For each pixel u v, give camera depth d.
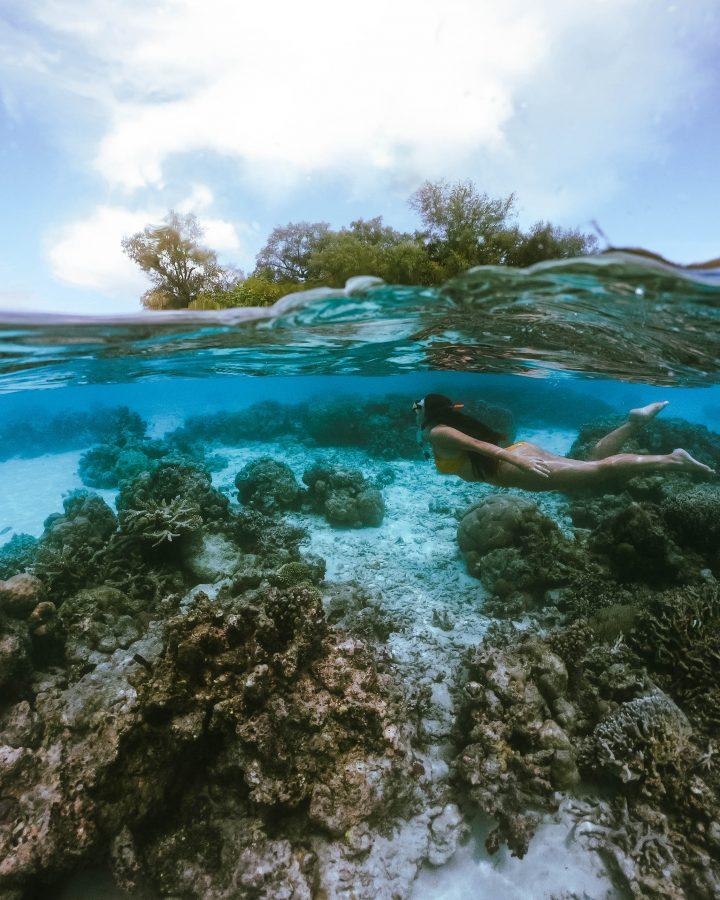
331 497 9.87
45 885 3.21
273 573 6.40
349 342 9.22
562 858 3.37
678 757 3.64
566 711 4.09
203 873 3.15
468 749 3.79
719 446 12.26
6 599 4.73
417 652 5.42
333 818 3.34
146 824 3.26
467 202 5.69
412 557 8.18
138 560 6.84
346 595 6.11
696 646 4.59
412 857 3.35
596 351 8.89
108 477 13.28
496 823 3.58
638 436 12.64
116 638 5.43
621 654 4.66
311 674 3.88
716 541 6.40
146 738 3.23
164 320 6.23
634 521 6.44
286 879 3.08
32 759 3.73
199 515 7.48
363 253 5.85
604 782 3.83
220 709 3.28
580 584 6.29
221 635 3.51
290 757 3.44
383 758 3.71
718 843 3.19
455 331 8.05
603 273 4.36
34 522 11.27
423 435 3.30
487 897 3.19
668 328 6.42
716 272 4.06
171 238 6.76
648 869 3.19
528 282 4.80
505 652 4.51
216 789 3.37
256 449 17.09
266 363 12.38
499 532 7.33
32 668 4.64
